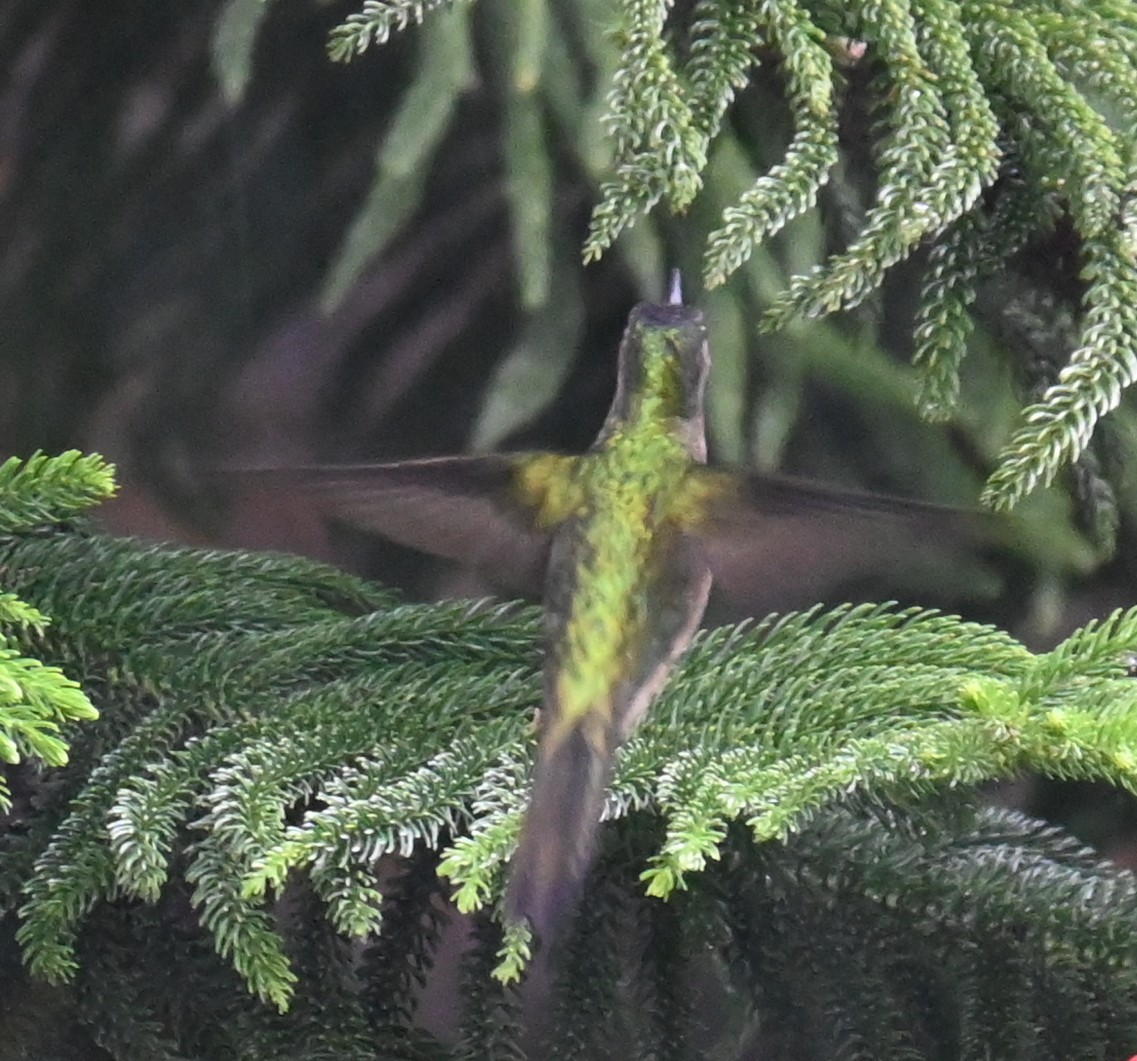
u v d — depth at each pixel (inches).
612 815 134.7
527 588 135.4
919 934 135.5
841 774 134.3
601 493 135.3
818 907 135.6
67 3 139.5
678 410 135.3
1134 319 134.9
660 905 135.6
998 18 135.6
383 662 136.1
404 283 140.6
